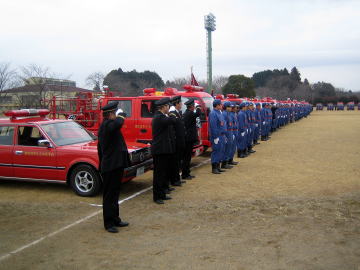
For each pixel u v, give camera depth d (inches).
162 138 253.6
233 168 384.2
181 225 211.0
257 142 602.5
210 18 2384.4
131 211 240.7
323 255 165.2
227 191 285.1
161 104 255.8
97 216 232.7
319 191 278.4
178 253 172.2
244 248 175.5
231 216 223.8
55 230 209.0
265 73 3929.6
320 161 417.1
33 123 299.6
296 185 300.4
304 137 701.3
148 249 178.4
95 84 1302.9
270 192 278.7
